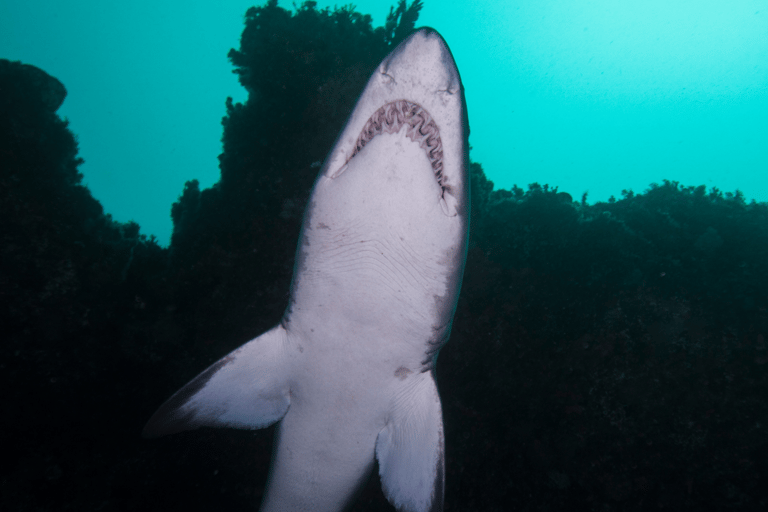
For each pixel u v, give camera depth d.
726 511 1.52
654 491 1.60
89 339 1.60
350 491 1.05
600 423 1.73
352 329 0.85
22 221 1.58
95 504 1.45
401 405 0.94
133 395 1.64
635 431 1.70
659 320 1.86
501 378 1.86
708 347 1.77
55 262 1.61
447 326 0.88
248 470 1.66
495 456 1.73
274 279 1.82
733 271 1.86
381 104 0.73
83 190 1.84
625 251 1.97
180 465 1.60
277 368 0.95
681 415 1.69
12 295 1.50
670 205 2.11
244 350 0.94
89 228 1.78
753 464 1.56
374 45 2.06
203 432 1.65
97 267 1.70
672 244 1.97
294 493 1.03
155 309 1.75
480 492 1.66
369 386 0.91
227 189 1.89
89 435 1.51
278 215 1.86
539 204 2.08
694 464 1.61
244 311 1.81
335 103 1.92
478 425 1.79
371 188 0.75
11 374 1.44
